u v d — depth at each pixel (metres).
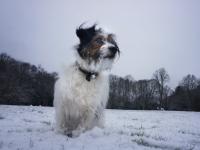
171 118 2.14
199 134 1.08
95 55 0.75
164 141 0.80
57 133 0.79
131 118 1.87
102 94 0.78
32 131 0.85
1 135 0.74
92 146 0.63
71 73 0.76
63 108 0.77
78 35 0.77
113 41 0.78
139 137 0.83
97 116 0.81
